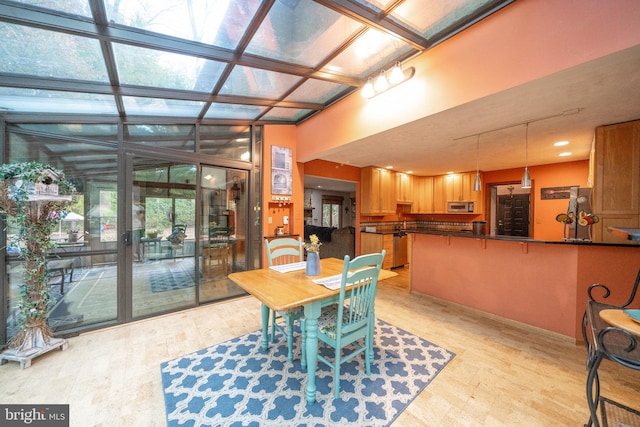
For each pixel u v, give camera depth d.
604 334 1.06
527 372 1.98
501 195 6.37
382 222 6.47
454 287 3.39
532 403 1.66
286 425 1.47
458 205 6.21
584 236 2.86
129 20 1.57
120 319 2.81
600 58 1.42
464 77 2.00
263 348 2.29
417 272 3.84
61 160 2.57
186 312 3.18
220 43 1.89
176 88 2.45
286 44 2.00
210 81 2.39
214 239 3.56
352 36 1.96
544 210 4.99
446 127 2.84
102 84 2.19
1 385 1.83
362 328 1.89
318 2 1.48
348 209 11.66
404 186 6.36
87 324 2.69
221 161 3.58
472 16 1.86
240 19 1.65
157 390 1.79
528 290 2.74
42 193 2.09
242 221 3.84
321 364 2.10
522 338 2.55
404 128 2.61
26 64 1.86
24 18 1.40
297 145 4.26
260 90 2.75
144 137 3.01
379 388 1.79
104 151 2.76
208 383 1.84
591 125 2.76
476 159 4.65
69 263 2.63
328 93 3.12
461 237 3.23
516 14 1.72
